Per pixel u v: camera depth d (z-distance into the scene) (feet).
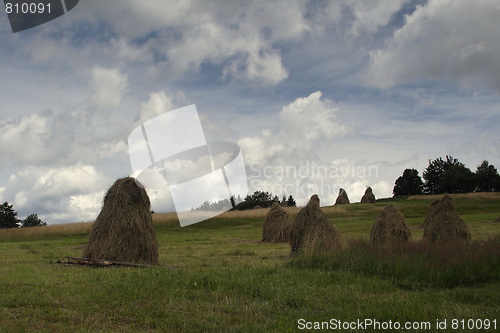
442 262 39.70
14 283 35.09
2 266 46.70
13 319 25.46
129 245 48.42
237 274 37.60
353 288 33.96
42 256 58.59
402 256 41.88
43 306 28.40
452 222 68.49
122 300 29.60
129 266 46.06
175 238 99.91
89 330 24.02
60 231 117.80
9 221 234.17
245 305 29.25
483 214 153.58
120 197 49.93
